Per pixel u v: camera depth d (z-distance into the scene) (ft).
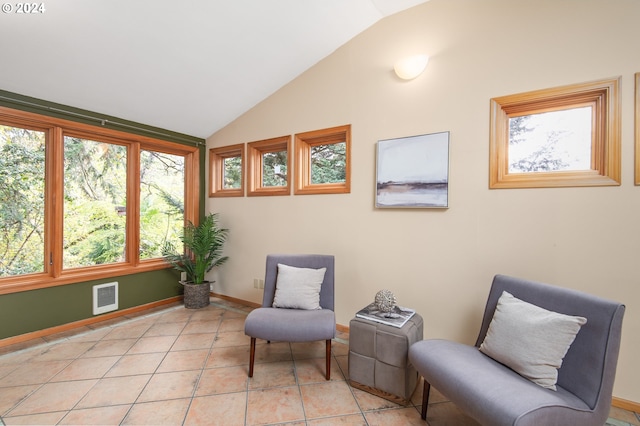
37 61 7.05
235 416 5.28
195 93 9.73
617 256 5.72
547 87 6.29
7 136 7.96
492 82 6.86
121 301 10.18
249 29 7.64
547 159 6.50
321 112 9.45
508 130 6.90
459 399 4.16
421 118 7.72
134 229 10.57
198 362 7.14
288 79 10.10
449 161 7.32
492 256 6.88
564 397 4.10
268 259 8.19
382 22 8.38
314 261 8.04
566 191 6.15
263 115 10.87
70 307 8.97
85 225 9.49
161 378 6.44
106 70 7.85
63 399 5.65
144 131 10.68
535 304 5.06
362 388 6.10
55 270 8.65
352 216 8.87
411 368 5.87
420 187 7.64
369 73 8.57
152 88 8.99
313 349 7.95
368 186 8.58
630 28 5.61
